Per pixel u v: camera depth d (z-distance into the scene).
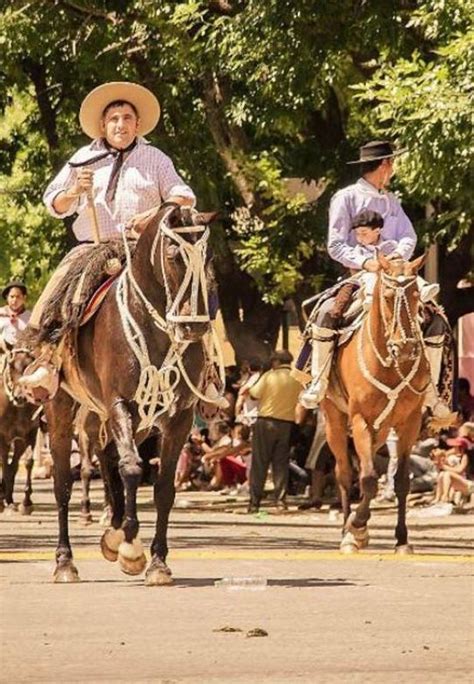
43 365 13.52
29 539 19.17
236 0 27.95
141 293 12.85
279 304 35.59
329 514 25.05
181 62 29.17
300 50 25.98
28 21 31.33
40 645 10.32
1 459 25.80
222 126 31.91
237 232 35.44
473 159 21.56
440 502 26.30
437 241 27.12
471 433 26.77
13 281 22.70
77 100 34.88
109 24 31.55
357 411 17.06
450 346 17.45
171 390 12.95
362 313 17.02
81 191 13.43
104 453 13.95
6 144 39.59
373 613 11.84
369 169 17.55
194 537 19.73
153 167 13.75
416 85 21.95
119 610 11.94
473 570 15.14
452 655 9.95
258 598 12.69
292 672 9.37
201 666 9.58
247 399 32.09
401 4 25.12
